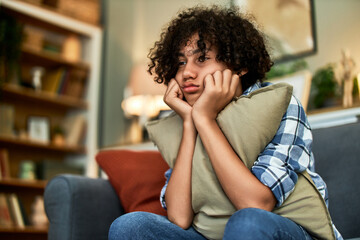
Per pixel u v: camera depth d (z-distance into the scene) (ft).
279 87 2.72
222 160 2.54
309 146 2.81
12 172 11.01
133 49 12.25
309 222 2.50
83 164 11.60
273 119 2.67
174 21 3.69
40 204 10.32
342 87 7.21
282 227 2.16
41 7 11.13
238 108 2.76
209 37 3.14
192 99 3.12
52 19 11.39
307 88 6.62
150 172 4.43
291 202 2.52
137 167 4.49
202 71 3.12
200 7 3.86
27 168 10.53
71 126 11.82
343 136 4.04
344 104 6.94
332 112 5.44
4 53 10.22
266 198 2.41
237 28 3.36
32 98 11.10
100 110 11.96
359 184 3.77
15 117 11.32
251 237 2.02
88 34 12.30
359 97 6.91
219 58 3.13
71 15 11.87
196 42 3.18
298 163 2.62
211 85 2.83
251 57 3.38
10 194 10.26
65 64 11.86
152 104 10.04
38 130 11.16
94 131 11.73
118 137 11.59
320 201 2.56
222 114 2.81
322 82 7.52
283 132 2.72
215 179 2.72
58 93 11.54
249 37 3.41
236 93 3.24
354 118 5.25
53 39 12.25
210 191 2.69
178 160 2.95
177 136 3.20
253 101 2.74
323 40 8.05
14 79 10.62
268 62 3.63
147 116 10.05
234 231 2.07
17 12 10.77
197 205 2.78
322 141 4.16
